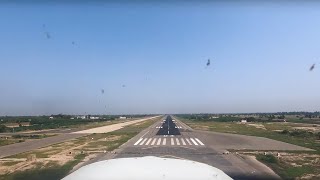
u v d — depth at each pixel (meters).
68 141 55.88
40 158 35.19
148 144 48.50
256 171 27.03
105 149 42.75
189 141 52.97
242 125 107.56
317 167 29.25
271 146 45.78
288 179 24.38
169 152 38.97
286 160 33.16
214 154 37.22
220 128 90.62
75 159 34.25
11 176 25.70
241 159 33.59
